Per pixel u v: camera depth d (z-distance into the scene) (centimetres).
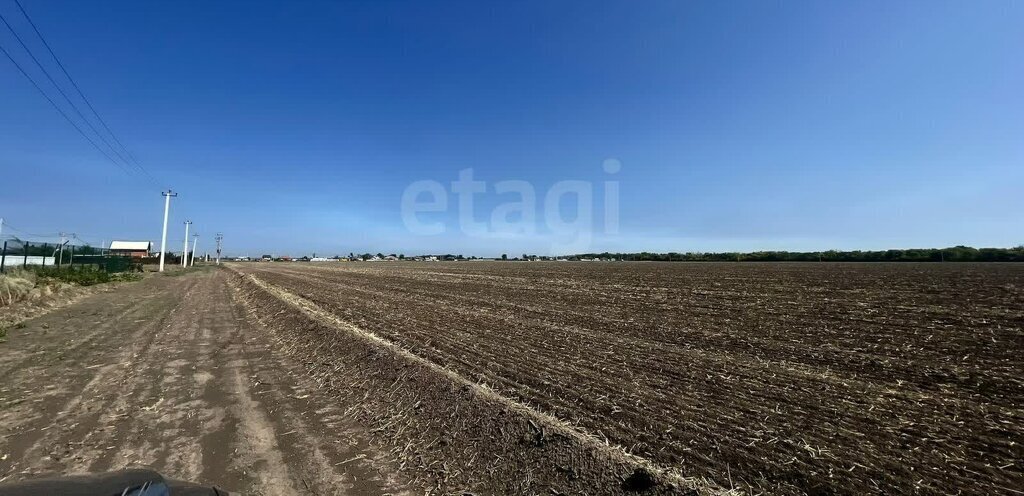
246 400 719
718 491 402
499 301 1948
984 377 712
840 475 423
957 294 1781
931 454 458
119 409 668
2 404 684
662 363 848
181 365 949
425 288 2734
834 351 910
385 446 549
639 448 491
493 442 530
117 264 5094
